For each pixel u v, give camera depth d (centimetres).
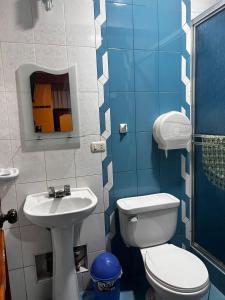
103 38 164
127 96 174
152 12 172
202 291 125
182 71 184
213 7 159
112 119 173
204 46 173
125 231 167
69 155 166
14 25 146
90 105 167
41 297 172
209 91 172
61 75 157
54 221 132
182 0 176
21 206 160
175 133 175
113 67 168
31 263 166
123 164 180
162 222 170
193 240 202
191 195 199
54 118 159
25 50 149
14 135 154
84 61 161
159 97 181
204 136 173
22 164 157
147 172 186
